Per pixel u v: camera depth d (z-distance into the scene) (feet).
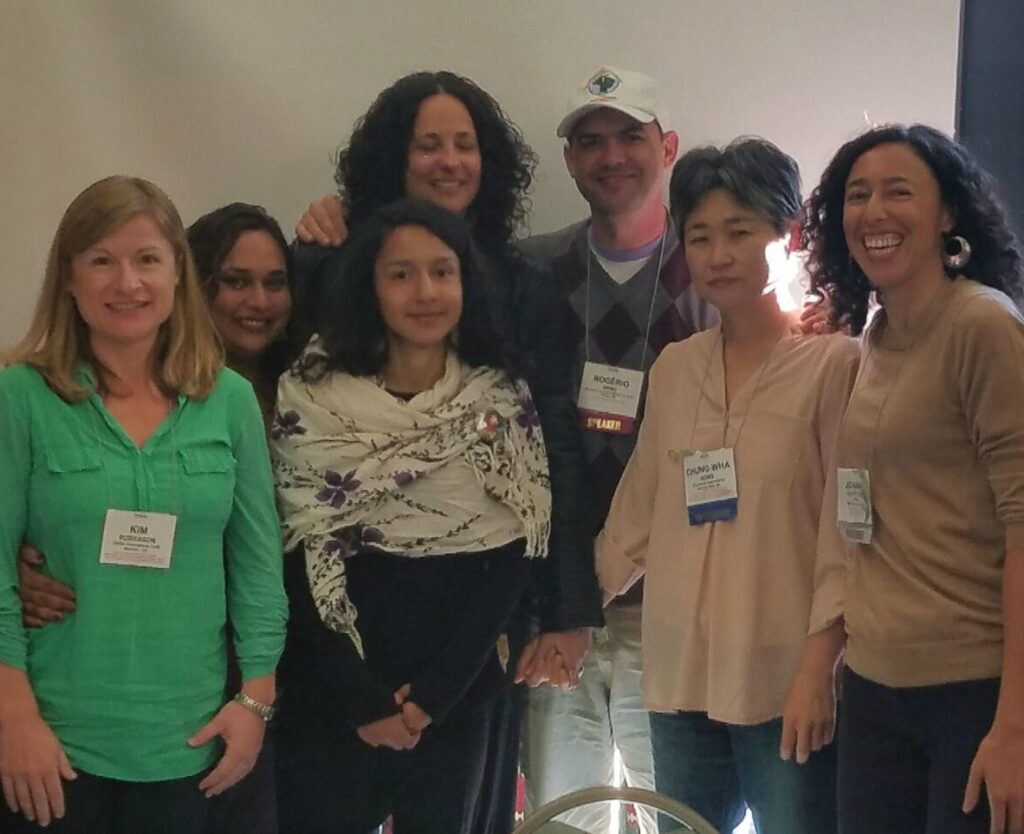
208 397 5.66
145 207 5.44
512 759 7.30
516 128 8.50
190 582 5.49
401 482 6.33
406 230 6.36
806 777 6.32
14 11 8.38
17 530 5.30
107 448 5.35
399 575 6.47
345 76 8.77
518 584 6.58
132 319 5.40
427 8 8.79
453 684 6.31
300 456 6.36
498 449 6.54
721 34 8.95
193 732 5.54
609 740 8.31
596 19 8.87
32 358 5.42
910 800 5.57
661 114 7.95
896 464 5.50
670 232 8.00
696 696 6.51
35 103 8.47
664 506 6.70
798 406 6.31
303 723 6.64
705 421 6.60
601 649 8.05
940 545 5.37
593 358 7.91
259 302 6.98
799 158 9.09
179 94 8.61
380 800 6.72
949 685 5.29
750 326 6.61
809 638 6.11
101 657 5.30
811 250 6.35
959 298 5.38
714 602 6.37
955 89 8.97
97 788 5.38
